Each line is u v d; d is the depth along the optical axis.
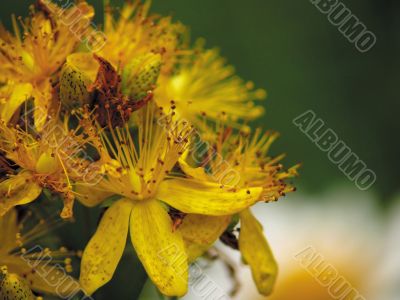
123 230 0.12
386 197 0.19
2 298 0.12
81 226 0.13
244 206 0.12
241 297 0.16
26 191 0.12
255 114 0.15
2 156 0.12
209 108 0.14
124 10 0.14
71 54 0.13
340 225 0.18
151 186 0.12
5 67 0.13
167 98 0.14
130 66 0.12
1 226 0.13
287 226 0.17
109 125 0.12
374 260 0.17
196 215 0.12
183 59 0.15
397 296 0.17
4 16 0.17
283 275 0.17
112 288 0.12
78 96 0.12
